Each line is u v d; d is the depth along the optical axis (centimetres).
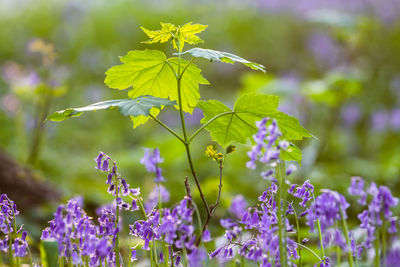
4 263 367
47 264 270
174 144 934
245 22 1806
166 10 1847
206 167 945
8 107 936
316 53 1450
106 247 245
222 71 1720
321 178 830
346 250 230
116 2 1844
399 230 372
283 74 1577
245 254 247
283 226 244
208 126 320
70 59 1630
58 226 244
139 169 957
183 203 234
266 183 795
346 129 1226
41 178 659
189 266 237
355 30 943
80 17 1723
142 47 1733
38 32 1722
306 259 411
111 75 314
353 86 879
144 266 391
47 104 888
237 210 428
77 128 1354
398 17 1436
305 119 1138
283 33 1712
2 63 1500
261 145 226
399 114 1218
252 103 298
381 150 1149
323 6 1598
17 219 533
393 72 1379
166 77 320
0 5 1866
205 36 1794
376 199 228
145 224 262
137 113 268
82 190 770
